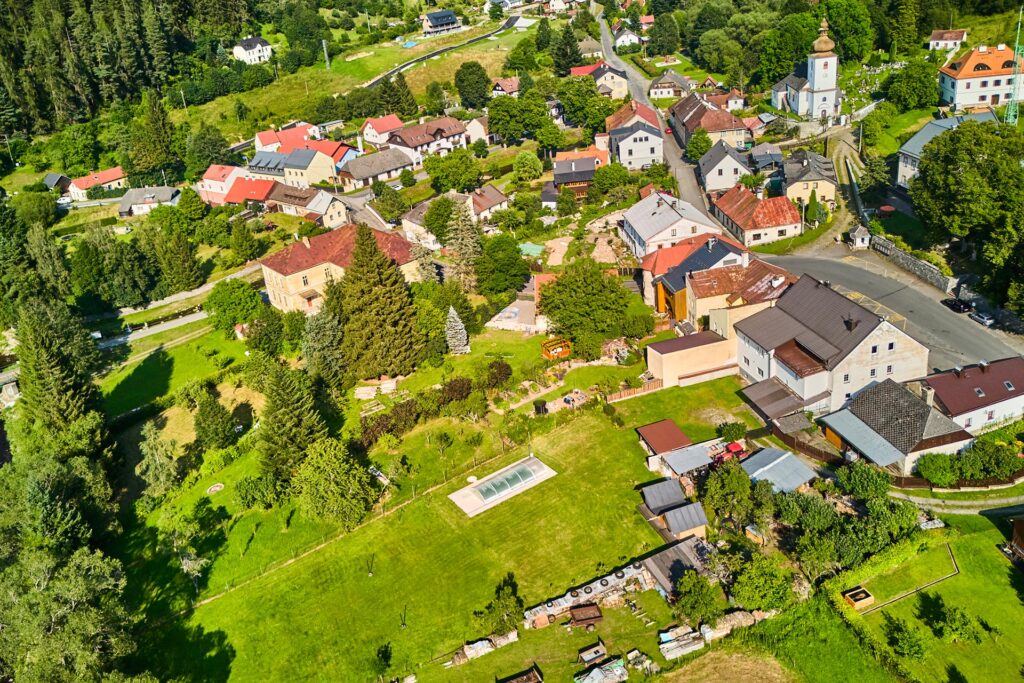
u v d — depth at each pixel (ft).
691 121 602.03
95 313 484.74
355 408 351.46
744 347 331.98
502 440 317.01
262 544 279.49
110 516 293.64
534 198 530.68
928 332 341.82
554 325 380.99
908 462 266.77
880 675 210.38
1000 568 233.35
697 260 375.25
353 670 232.94
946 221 365.61
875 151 526.16
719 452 289.94
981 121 406.41
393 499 293.43
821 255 424.05
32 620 207.92
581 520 272.72
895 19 648.38
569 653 228.63
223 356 417.90
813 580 236.02
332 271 428.56
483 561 262.88
